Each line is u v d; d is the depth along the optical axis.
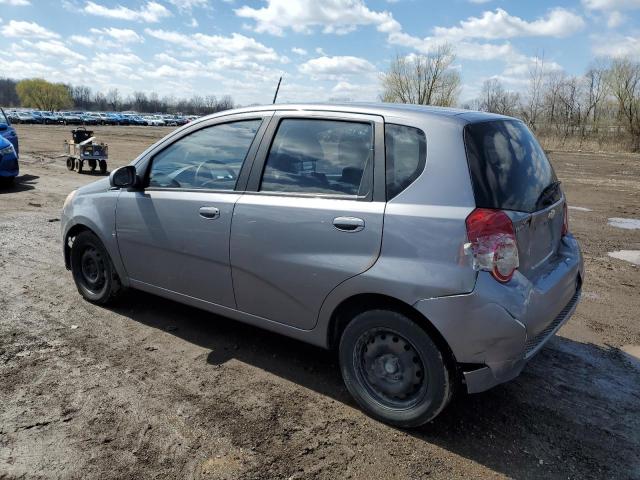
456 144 2.83
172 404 3.20
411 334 2.87
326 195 3.19
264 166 3.52
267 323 3.54
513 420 3.16
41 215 8.62
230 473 2.62
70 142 15.84
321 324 3.25
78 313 4.54
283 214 3.29
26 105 129.00
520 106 50.00
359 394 3.15
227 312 3.76
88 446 2.78
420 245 2.79
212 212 3.63
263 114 3.63
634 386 3.62
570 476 2.69
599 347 4.24
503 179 2.86
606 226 9.53
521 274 2.79
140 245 4.15
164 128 68.75
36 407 3.11
